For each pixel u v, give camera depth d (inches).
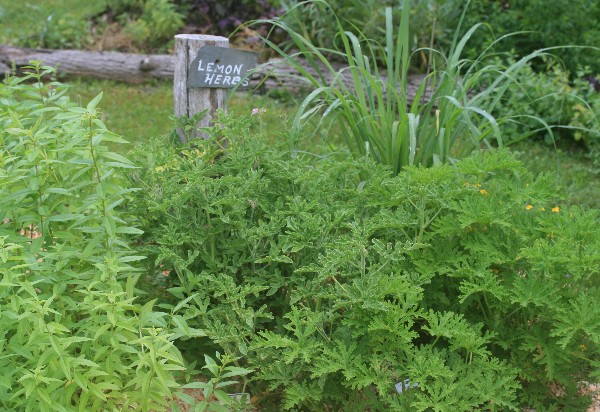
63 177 132.6
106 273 120.0
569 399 140.3
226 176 144.9
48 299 114.9
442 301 141.0
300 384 136.3
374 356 125.4
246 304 148.9
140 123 296.5
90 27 402.9
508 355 143.9
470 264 138.3
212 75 175.3
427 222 141.3
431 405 120.8
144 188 151.8
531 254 131.6
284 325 132.7
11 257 112.3
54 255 123.3
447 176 145.9
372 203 149.9
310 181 153.9
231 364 143.3
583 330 131.9
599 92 295.0
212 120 161.2
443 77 198.2
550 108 286.8
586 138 279.3
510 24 325.7
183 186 149.6
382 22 339.9
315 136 280.1
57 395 114.8
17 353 113.0
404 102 195.5
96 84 342.3
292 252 144.5
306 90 326.6
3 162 122.6
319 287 136.6
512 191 145.9
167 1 397.1
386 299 144.3
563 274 137.3
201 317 144.8
